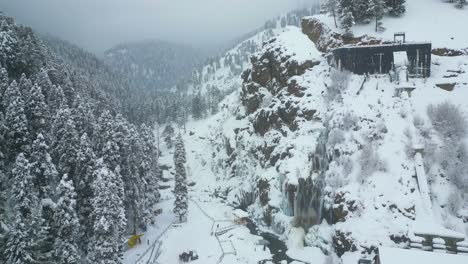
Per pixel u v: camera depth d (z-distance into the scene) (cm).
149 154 8719
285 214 6669
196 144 11975
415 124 6197
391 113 6575
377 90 7200
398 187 5544
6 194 4394
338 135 6581
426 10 9031
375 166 5888
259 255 5938
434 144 5809
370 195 5612
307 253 5800
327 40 8581
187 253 5900
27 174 3959
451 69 7238
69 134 5025
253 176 8175
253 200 7806
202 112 16600
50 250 4262
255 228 7094
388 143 6144
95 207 4447
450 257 3984
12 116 4794
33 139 5325
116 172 5638
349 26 8331
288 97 8100
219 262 5712
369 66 7688
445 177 5522
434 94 6738
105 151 5909
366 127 6538
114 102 12106
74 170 5012
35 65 7706
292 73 8481
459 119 5931
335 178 6112
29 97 5516
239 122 10175
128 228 6712
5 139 4731
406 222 5122
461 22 8306
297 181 6531
